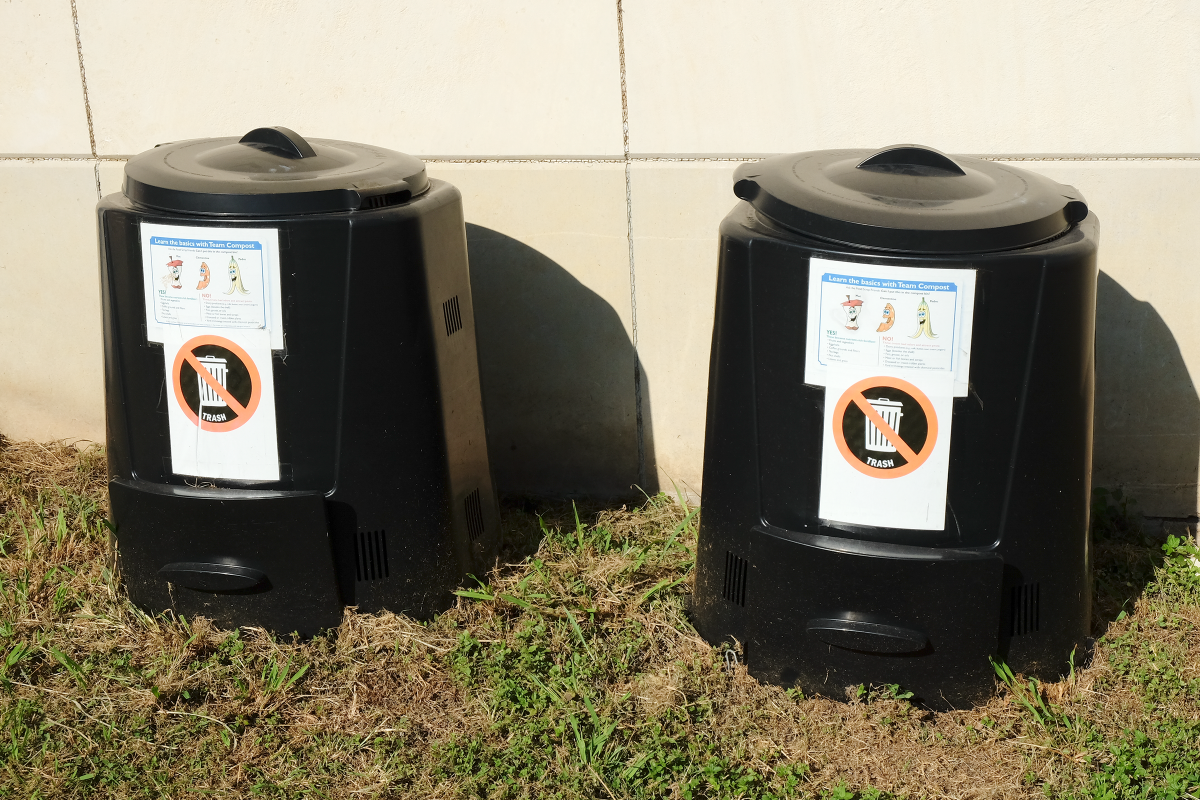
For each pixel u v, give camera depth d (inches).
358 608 111.3
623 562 124.6
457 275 111.9
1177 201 120.9
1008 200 93.3
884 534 96.0
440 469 110.0
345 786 94.0
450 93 129.1
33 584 119.0
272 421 102.1
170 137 136.1
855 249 89.1
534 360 139.6
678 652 111.3
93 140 137.4
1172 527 134.6
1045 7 116.3
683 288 133.0
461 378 114.1
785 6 120.0
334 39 129.0
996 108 121.0
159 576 109.4
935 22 118.4
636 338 136.4
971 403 91.5
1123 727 100.2
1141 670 106.3
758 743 98.9
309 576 107.7
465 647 109.0
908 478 94.0
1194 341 126.2
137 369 102.7
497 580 121.1
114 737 98.1
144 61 133.0
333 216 97.0
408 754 97.6
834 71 122.0
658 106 125.9
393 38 127.9
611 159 129.0
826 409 93.7
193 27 130.7
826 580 98.0
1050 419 93.7
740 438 100.3
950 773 96.0
